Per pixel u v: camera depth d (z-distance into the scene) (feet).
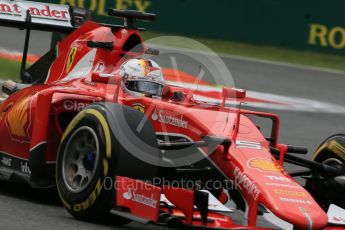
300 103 163.53
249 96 164.35
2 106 82.38
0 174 77.71
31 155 72.43
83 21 92.79
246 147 66.85
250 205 61.98
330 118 151.02
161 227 66.95
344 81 193.77
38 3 91.61
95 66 79.46
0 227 59.72
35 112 73.05
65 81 81.15
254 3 217.56
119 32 79.92
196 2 217.77
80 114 66.33
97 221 64.69
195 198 62.03
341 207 72.43
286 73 194.70
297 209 59.36
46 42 198.18
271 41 218.59
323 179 74.28
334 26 216.95
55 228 61.00
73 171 66.23
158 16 218.79
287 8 217.36
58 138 74.33
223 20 218.59
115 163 62.18
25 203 71.77
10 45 189.37
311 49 217.97
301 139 129.29
